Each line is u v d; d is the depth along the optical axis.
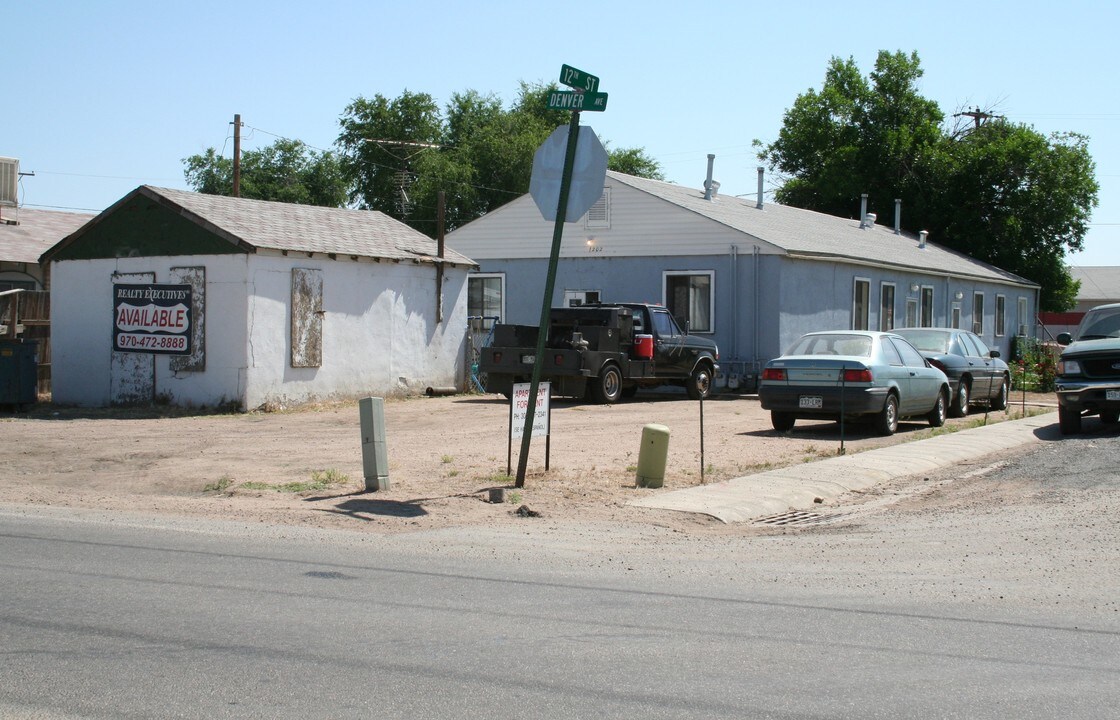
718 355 28.16
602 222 31.05
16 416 20.14
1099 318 18.02
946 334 21.38
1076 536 9.42
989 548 8.99
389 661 5.75
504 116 71.12
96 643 6.03
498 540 9.23
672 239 29.95
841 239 34.88
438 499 11.05
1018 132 51.28
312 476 12.63
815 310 30.14
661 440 11.94
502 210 32.53
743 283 28.91
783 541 9.38
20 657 5.77
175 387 21.33
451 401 23.62
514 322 32.44
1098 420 19.44
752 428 18.73
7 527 9.66
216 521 10.08
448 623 6.51
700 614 6.79
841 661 5.82
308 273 21.80
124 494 11.87
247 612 6.72
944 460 14.76
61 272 22.75
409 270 24.34
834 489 12.30
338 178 69.50
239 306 20.56
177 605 6.87
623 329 23.92
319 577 7.72
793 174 59.19
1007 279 43.62
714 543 9.27
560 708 5.04
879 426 17.12
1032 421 19.75
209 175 67.62
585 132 11.32
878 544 9.22
